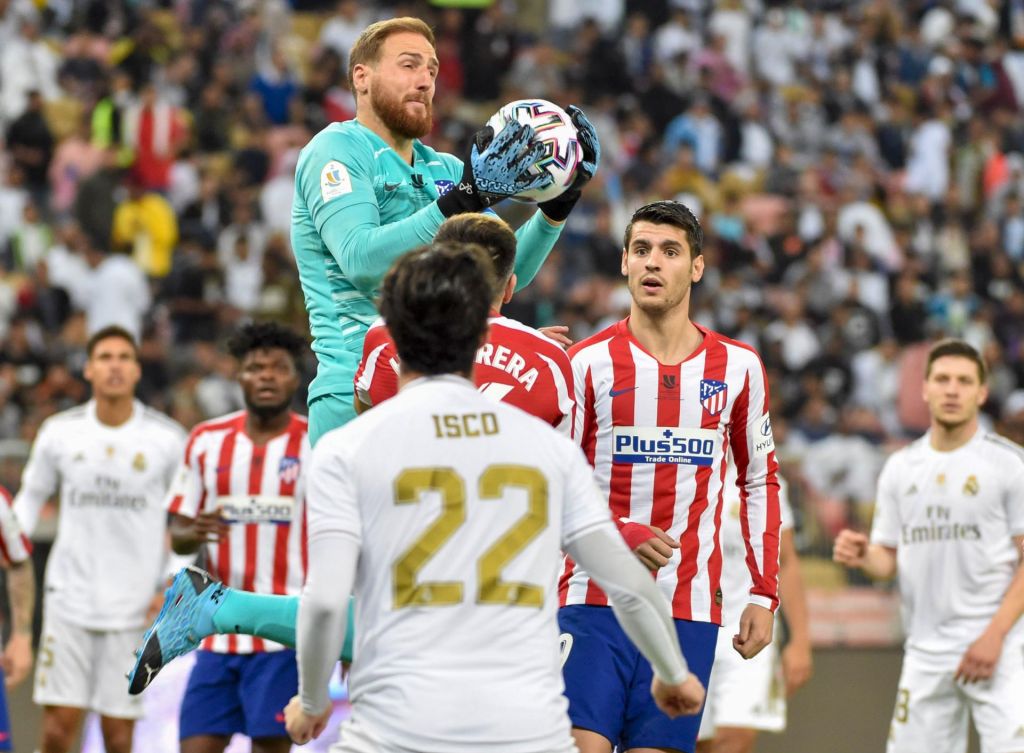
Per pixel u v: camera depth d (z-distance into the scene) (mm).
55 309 45594
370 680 11469
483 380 14156
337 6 62938
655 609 12047
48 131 50875
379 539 11523
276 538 24156
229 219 50438
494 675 11320
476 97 60469
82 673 27016
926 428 47688
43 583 30594
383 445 11625
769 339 49062
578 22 65312
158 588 27516
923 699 24016
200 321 46031
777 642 25875
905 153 61844
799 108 61406
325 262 15594
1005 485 23422
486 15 61781
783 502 26578
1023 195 60531
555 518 11812
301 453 24266
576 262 50938
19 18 55281
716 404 16016
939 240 58000
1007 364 52500
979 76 65625
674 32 63594
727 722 25203
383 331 14156
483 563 11469
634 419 15961
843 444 34375
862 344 49844
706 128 59031
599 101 60656
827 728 32000
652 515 15898
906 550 24359
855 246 54281
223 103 54500
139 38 53938
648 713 15766
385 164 15453
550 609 11734
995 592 23516
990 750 22922
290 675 23297
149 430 27641
